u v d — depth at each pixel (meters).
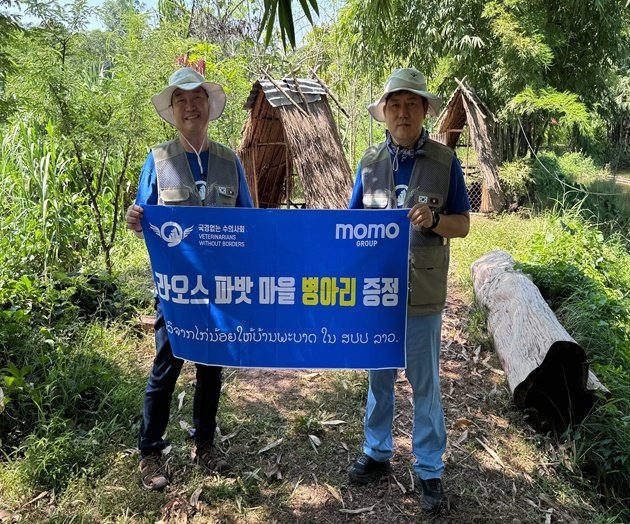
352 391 3.88
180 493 2.84
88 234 6.46
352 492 2.94
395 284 2.61
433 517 2.78
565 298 5.40
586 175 17.31
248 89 9.09
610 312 5.21
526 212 9.83
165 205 2.64
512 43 9.69
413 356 2.71
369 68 11.29
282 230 2.59
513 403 3.84
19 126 6.02
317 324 2.68
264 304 2.68
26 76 4.66
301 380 4.05
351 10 10.64
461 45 10.27
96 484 2.86
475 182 10.55
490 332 4.72
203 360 2.73
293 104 6.72
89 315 4.73
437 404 2.76
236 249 2.63
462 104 10.46
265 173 7.85
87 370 3.69
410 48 11.24
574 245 6.88
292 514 2.77
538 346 3.71
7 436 3.17
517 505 2.93
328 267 2.62
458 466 3.18
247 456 3.17
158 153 2.74
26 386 3.30
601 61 11.35
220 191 2.74
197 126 2.68
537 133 11.51
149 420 2.83
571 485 3.17
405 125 2.55
